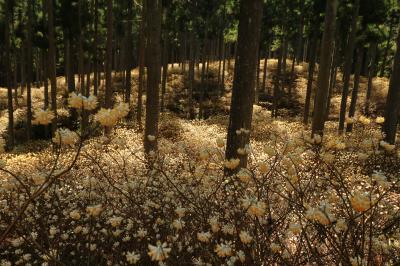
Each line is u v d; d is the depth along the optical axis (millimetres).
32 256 3426
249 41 4582
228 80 31516
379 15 16047
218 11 27547
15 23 21656
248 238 1881
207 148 2812
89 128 1523
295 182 2586
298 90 29328
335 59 18781
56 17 19828
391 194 3412
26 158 9867
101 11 22594
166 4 22250
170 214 3029
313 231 2646
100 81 30875
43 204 3791
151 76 8469
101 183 4188
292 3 22422
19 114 21812
